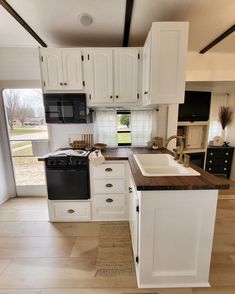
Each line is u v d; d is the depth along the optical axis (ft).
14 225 7.87
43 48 7.59
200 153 12.85
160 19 6.44
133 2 5.49
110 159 7.47
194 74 9.76
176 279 4.92
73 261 5.87
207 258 4.79
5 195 10.25
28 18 6.36
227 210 8.92
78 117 8.02
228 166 13.24
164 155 7.63
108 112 9.42
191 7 5.75
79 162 7.54
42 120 9.98
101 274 5.38
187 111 12.07
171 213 4.54
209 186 4.26
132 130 9.65
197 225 4.63
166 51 5.92
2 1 5.32
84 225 7.83
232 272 5.40
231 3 5.54
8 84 9.42
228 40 8.06
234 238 6.91
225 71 9.84
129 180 7.25
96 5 5.68
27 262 5.85
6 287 5.00
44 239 6.94
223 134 13.87
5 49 9.13
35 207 9.41
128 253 6.19
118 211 8.07
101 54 7.70
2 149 10.09
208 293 4.77
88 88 7.96
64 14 6.16
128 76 7.88
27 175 10.59
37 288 4.96
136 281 5.13
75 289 4.92
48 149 10.19
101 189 7.86
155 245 4.73
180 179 4.66
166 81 6.10
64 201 7.95
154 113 9.53
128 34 7.55
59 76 7.82
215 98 13.76
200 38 7.87
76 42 8.41
